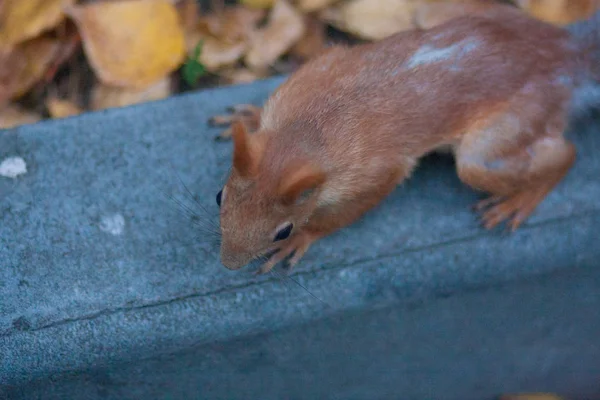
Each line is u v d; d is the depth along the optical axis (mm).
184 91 1188
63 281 1057
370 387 1140
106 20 1159
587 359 1158
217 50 1188
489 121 1074
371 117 1057
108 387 1073
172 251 1065
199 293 1056
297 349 1085
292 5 1210
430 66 1066
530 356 1146
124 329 1049
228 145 1096
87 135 1093
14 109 1174
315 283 1062
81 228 1069
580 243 1081
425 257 1071
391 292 1069
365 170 1056
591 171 1095
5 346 1043
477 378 1155
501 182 1080
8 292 1053
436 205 1084
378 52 1071
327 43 1212
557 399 1155
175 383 1085
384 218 1079
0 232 1066
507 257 1077
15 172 1081
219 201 1037
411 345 1113
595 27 1104
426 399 1162
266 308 1059
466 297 1086
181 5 1195
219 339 1059
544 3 1208
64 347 1046
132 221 1072
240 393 1111
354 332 1087
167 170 1086
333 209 1061
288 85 1070
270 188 1021
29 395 1062
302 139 1045
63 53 1180
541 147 1079
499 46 1074
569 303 1111
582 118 1105
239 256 1028
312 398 1135
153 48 1164
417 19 1199
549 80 1079
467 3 1206
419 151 1072
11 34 1164
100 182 1081
